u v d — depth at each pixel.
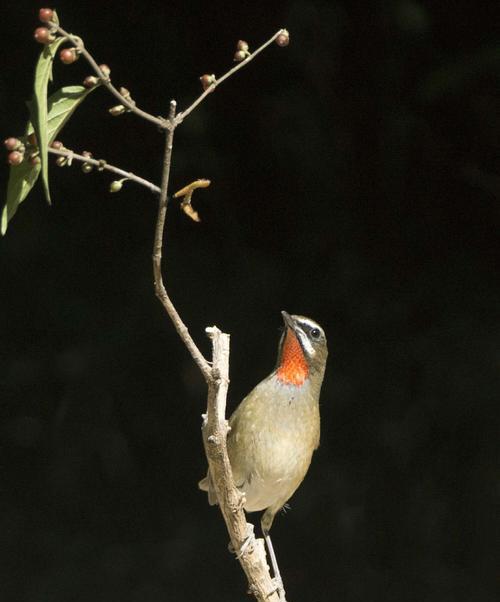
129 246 13.87
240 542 5.77
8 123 13.54
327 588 12.59
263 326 13.49
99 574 12.66
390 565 12.70
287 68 13.80
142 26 13.80
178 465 13.25
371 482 12.99
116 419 13.34
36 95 3.91
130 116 13.83
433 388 13.20
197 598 12.51
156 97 13.82
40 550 12.85
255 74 13.82
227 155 13.95
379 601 12.48
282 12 13.71
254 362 13.30
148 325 13.56
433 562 12.68
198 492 13.18
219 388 5.12
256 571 5.94
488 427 13.02
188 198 4.60
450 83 13.09
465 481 12.92
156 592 12.54
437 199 13.78
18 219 13.80
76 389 13.37
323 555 12.73
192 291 13.66
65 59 4.11
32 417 13.33
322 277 13.73
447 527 12.80
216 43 13.87
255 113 13.84
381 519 12.87
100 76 4.24
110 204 13.95
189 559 12.73
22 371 13.41
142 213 13.94
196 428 13.34
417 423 13.13
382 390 13.28
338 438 13.18
